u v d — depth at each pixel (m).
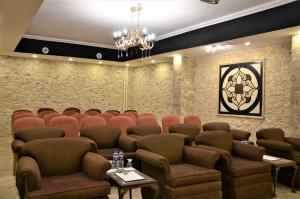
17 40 6.22
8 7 3.96
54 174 3.03
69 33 7.62
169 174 3.09
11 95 8.67
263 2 4.89
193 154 3.66
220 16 5.77
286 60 5.94
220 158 3.55
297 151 4.76
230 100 7.11
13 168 4.75
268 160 4.07
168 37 7.43
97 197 2.68
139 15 5.80
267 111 6.28
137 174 3.04
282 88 6.00
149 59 8.70
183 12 5.55
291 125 5.11
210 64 7.73
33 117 4.91
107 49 9.27
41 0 3.68
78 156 3.19
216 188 3.30
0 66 8.49
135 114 7.27
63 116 5.25
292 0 4.54
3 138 8.32
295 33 4.99
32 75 8.97
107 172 3.09
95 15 5.89
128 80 10.65
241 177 3.54
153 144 3.64
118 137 4.76
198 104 8.07
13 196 3.69
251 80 6.61
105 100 10.23
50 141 3.11
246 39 5.59
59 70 9.41
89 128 4.62
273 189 4.12
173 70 8.23
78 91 9.73
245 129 6.75
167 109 9.07
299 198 3.92
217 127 5.54
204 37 6.32
